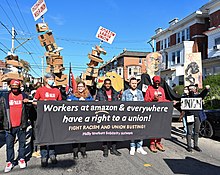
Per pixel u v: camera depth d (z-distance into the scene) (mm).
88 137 5488
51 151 5395
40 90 5371
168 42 36750
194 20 30266
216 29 24609
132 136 5809
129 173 4809
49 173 4793
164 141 7824
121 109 5684
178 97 7074
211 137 8469
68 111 5289
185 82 8703
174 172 4879
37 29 6945
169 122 6043
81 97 5910
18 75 6234
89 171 4914
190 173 4836
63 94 7160
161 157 5938
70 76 8688
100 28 7402
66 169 5031
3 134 8969
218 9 25516
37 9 6906
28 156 5984
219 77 16141
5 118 4797
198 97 6363
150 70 9312
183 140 7969
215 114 8125
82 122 5422
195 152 6461
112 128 5660
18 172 4852
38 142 5098
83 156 5840
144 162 5520
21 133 5102
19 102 4941
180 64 31719
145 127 5883
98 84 9789
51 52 7000
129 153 6250
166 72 34625
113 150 6129
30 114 5781
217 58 23703
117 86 10156
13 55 6465
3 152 6434
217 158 5945
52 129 5191
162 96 6262
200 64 8570
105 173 4801
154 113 5930
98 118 5535
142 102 5816
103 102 5543
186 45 30062
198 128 6629
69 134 5328
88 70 7555
